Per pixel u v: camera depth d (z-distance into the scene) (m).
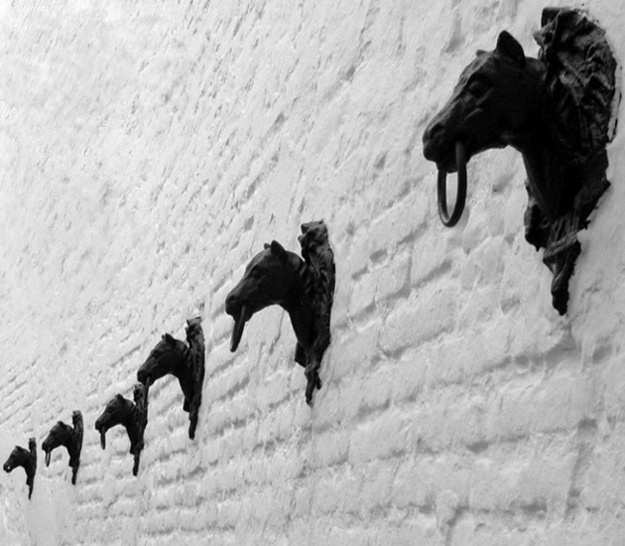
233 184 4.88
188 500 5.04
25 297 11.30
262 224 4.34
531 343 2.20
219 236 5.04
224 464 4.51
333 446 3.29
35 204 11.21
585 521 1.97
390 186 3.05
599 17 2.01
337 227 3.43
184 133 6.06
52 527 8.70
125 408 6.13
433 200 2.76
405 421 2.80
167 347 5.09
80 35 9.95
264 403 4.03
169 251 6.09
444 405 2.59
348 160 3.41
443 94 2.79
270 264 3.41
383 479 2.90
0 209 13.39
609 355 1.94
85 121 9.32
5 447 11.52
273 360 3.98
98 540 7.03
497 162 2.43
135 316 6.79
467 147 1.97
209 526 4.63
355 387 3.16
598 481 1.94
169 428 5.54
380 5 3.29
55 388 9.32
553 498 2.07
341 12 3.65
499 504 2.28
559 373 2.11
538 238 2.16
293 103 4.09
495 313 2.39
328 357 3.41
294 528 3.57
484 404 2.39
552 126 2.02
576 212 2.02
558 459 2.07
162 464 5.62
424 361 2.73
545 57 2.05
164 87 6.74
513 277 2.31
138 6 7.82
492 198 2.45
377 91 3.24
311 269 3.50
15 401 11.23
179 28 6.46
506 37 1.99
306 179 3.82
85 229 8.80
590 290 2.00
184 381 5.11
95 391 7.73
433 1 2.89
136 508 6.10
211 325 4.98
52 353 9.62
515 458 2.24
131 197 7.34
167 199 6.30
